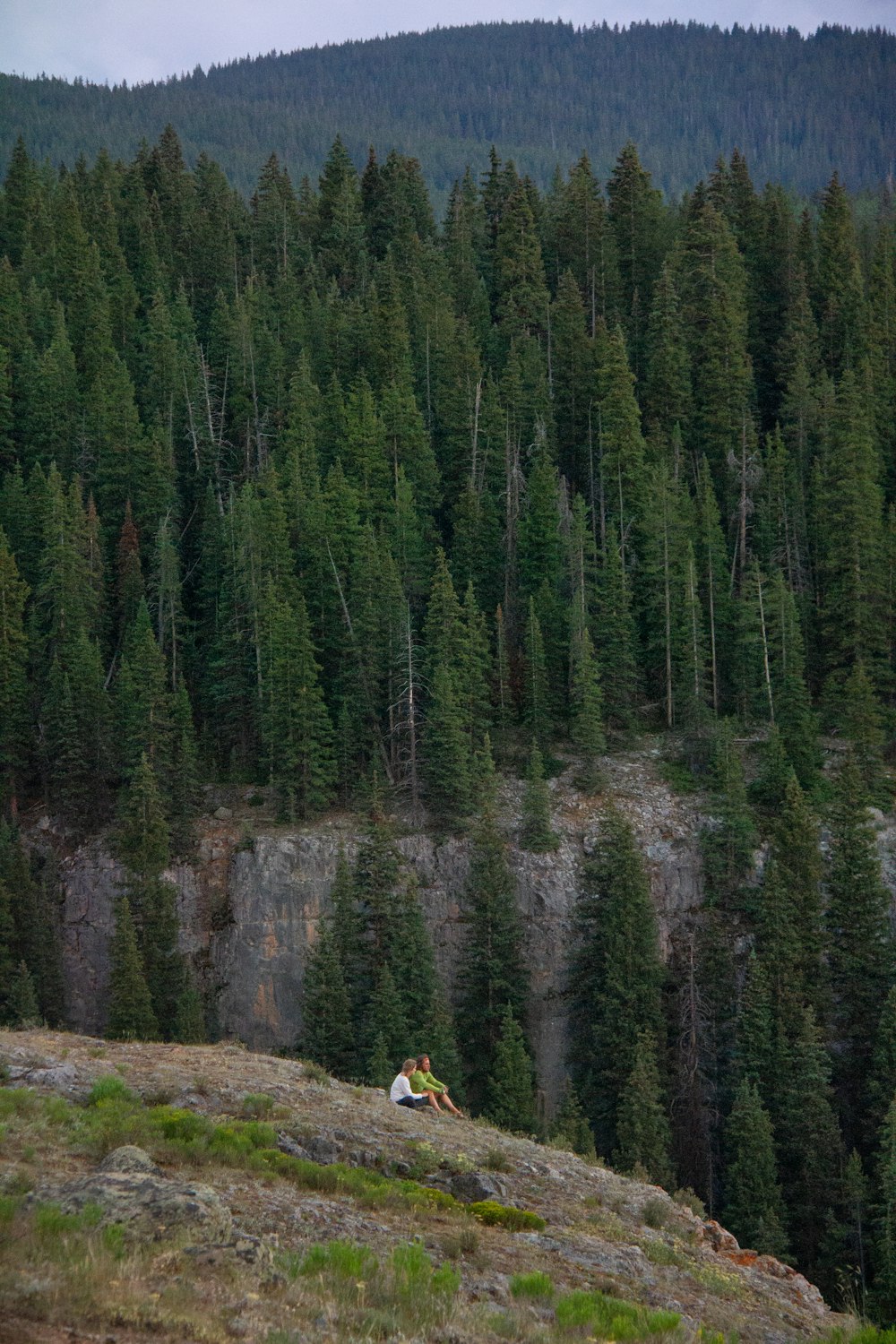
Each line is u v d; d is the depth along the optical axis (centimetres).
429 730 7700
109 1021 6322
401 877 6969
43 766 7944
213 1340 1269
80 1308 1271
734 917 7325
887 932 6825
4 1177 1650
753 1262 2219
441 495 9781
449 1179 2123
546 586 8775
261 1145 2050
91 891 7425
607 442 9756
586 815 7662
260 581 8325
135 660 7856
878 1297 5212
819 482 9481
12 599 8050
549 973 7112
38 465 9138
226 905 7431
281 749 7744
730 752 7675
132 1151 1758
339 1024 6169
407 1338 1392
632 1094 5953
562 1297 1642
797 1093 6028
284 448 9694
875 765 7919
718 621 8919
